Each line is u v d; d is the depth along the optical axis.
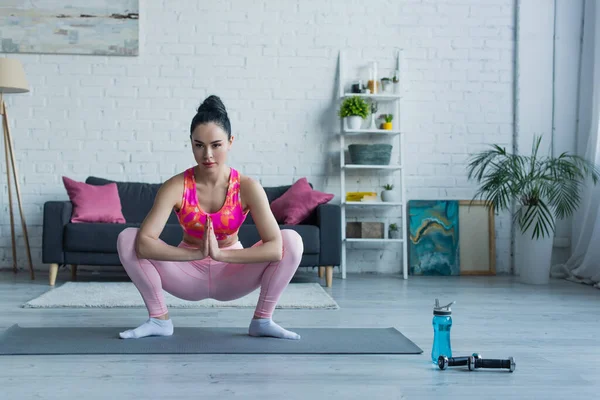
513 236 5.88
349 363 2.43
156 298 2.82
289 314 3.57
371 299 4.21
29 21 5.55
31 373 2.24
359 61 5.80
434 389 2.10
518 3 5.81
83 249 4.74
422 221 5.79
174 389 2.07
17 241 5.60
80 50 5.59
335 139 5.80
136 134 5.66
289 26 5.77
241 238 4.85
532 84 5.79
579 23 5.76
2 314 3.45
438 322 2.43
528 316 3.57
